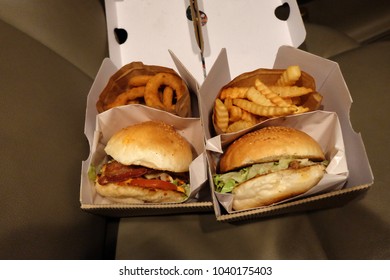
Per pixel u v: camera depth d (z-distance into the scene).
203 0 0.58
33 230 0.35
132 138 0.43
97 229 0.43
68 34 0.51
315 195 0.41
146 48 0.57
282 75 0.48
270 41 0.57
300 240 0.43
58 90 0.45
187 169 0.45
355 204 0.43
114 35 0.56
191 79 0.48
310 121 0.45
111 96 0.51
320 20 0.66
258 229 0.43
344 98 0.45
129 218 0.46
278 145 0.41
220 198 0.41
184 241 0.44
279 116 0.44
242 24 0.57
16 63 0.42
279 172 0.40
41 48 0.46
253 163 0.42
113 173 0.44
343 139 0.46
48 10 0.49
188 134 0.49
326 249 0.42
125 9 0.59
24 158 0.38
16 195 0.35
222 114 0.46
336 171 0.42
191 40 0.57
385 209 0.42
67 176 0.41
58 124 0.43
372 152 0.46
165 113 0.46
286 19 0.62
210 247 0.43
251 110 0.46
